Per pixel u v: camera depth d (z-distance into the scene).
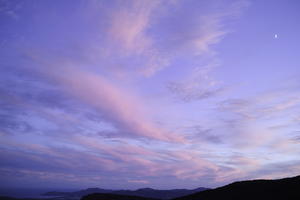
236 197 40.19
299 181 39.72
